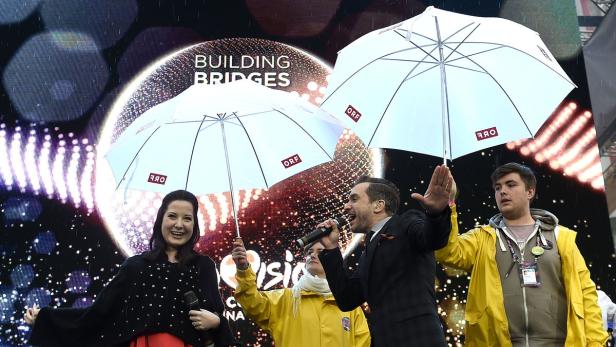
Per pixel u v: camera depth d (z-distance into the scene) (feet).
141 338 10.85
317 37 20.94
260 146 13.06
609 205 21.26
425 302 9.62
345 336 13.64
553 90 10.93
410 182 19.53
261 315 13.48
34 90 20.02
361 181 11.11
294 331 13.51
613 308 15.33
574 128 19.86
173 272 11.28
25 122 19.71
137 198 19.24
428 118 11.20
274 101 12.23
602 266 18.66
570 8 21.18
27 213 18.93
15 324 18.04
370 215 10.80
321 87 20.51
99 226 18.99
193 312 10.86
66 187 19.24
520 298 11.44
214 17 21.03
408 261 9.80
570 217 19.12
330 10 21.17
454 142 11.09
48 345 11.04
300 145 13.02
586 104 20.08
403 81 11.27
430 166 19.67
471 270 12.28
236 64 20.59
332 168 19.63
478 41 10.77
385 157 19.74
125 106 20.10
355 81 11.42
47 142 19.57
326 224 10.52
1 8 20.63
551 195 19.29
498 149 19.70
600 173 19.45
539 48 10.87
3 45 20.34
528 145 19.70
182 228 11.60
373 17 21.15
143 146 12.75
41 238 18.76
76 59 20.38
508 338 11.35
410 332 9.41
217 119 12.92
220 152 13.07
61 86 20.10
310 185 19.49
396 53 11.25
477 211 19.22
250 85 12.48
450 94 11.19
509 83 11.08
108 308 11.05
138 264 11.37
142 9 21.01
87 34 20.62
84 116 19.90
